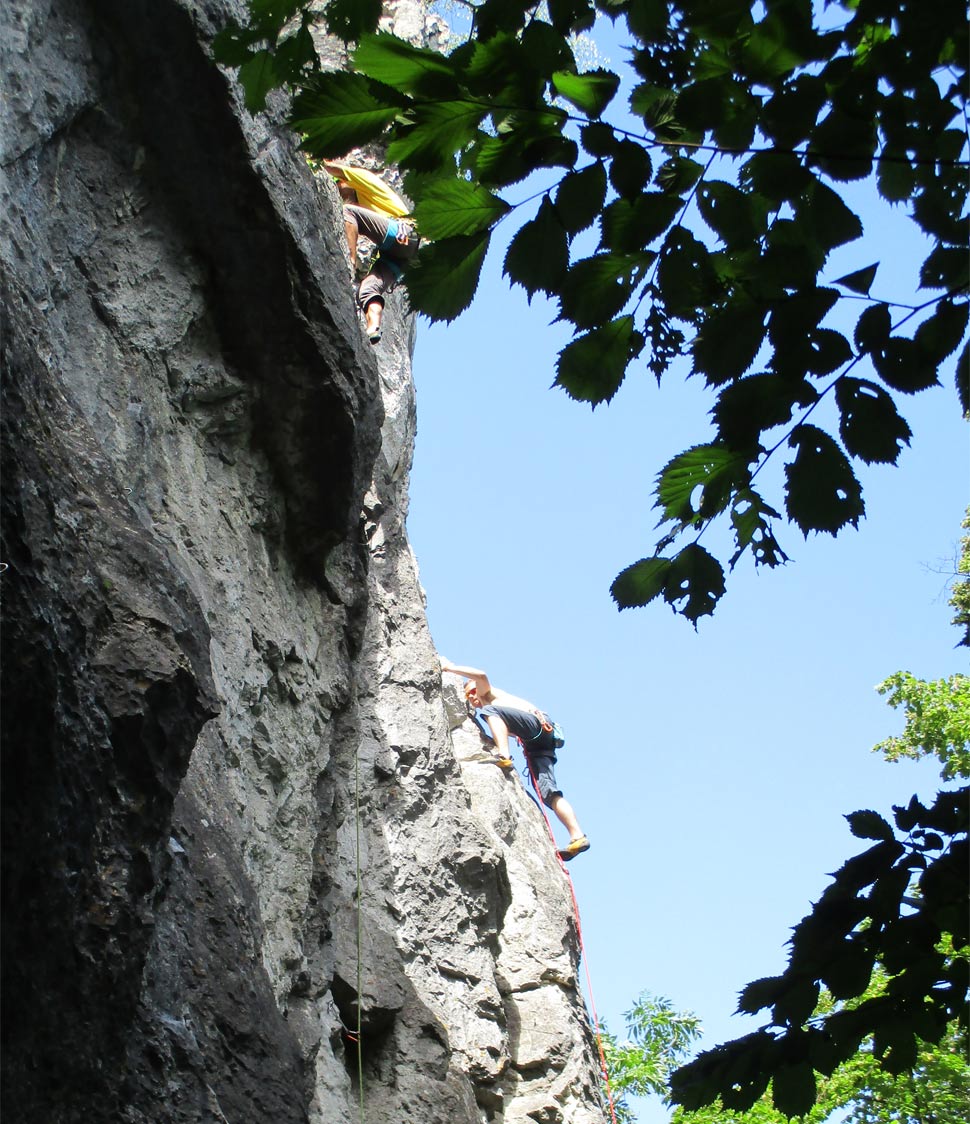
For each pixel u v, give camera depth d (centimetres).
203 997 498
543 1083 973
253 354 709
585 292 296
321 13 291
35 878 405
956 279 303
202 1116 464
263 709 696
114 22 645
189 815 543
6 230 552
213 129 663
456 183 279
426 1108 770
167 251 676
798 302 301
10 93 578
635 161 285
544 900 1110
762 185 294
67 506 448
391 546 1062
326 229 758
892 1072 352
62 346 602
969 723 1466
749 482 329
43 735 402
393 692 990
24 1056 413
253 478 731
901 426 306
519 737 1280
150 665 434
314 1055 678
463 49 274
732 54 286
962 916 338
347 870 843
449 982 924
